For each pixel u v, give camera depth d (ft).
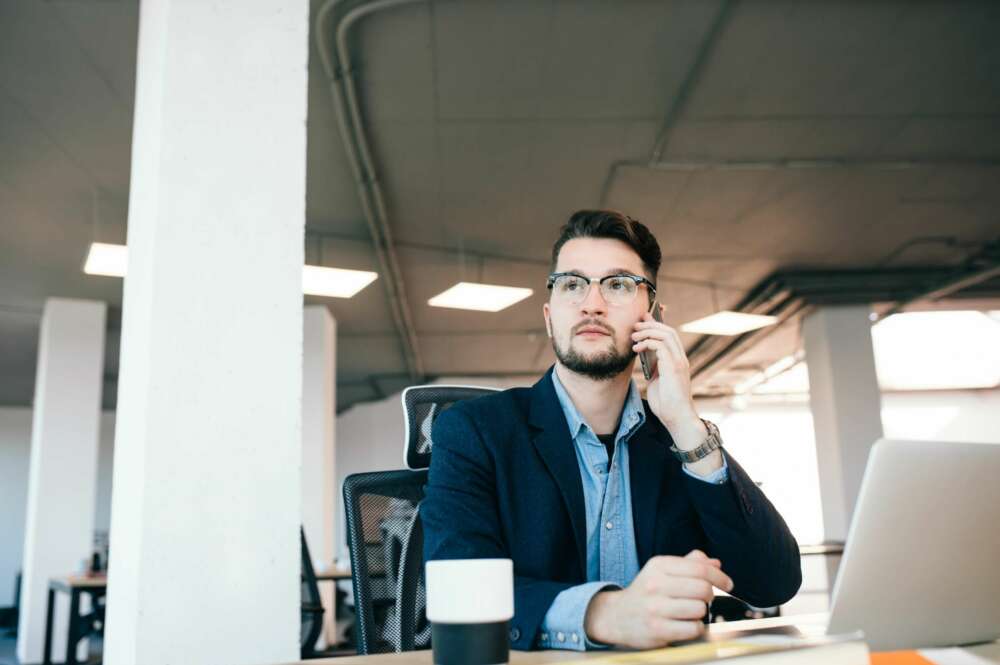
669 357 4.25
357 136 15.51
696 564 2.99
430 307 27.89
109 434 42.68
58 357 24.57
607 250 4.54
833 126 16.16
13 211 18.57
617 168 17.63
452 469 4.27
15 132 15.12
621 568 4.29
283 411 6.06
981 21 13.03
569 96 14.76
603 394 4.51
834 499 26.71
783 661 2.40
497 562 2.57
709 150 16.94
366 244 21.74
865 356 27.30
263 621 5.68
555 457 4.34
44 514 23.41
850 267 25.02
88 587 16.39
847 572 2.88
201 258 6.06
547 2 12.09
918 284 25.75
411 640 5.10
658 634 2.91
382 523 5.34
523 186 18.40
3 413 42.34
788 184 18.72
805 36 13.24
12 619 39.73
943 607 3.09
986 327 36.76
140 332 6.12
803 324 29.04
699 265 24.44
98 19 11.99
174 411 5.74
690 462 4.12
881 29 13.11
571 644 3.09
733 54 13.64
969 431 45.14
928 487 2.90
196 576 5.57
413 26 12.58
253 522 5.80
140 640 5.35
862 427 26.89
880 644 3.03
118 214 18.78
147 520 5.51
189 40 6.39
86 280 23.39
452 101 14.80
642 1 12.16
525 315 29.19
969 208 20.47
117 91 13.88
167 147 6.15
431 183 18.12
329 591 25.17
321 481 25.88
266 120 6.50
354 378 38.73
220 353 5.96
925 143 17.01
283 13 6.77
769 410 48.44
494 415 4.51
